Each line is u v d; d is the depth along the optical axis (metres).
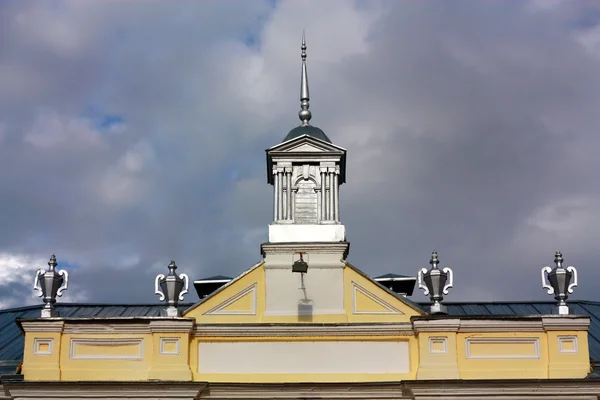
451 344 25.91
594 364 26.59
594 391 25.36
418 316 26.03
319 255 27.42
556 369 25.70
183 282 26.94
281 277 27.19
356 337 26.39
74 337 26.09
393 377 25.94
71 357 25.94
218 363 26.17
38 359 25.83
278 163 28.41
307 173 28.39
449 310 32.88
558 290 26.72
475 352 25.97
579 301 34.03
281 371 26.12
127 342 26.06
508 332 26.11
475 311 32.78
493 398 25.36
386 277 31.20
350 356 26.25
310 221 28.02
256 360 26.22
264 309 26.94
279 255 27.44
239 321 26.78
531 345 26.08
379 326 26.30
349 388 25.61
